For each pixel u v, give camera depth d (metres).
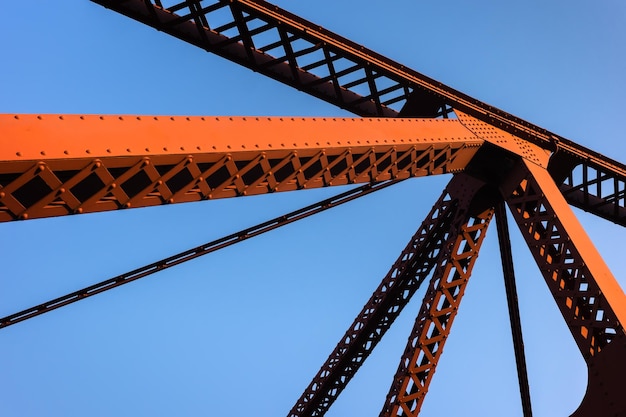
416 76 11.02
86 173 5.33
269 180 7.36
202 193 6.62
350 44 10.41
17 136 4.96
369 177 8.83
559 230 9.94
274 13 9.73
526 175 11.09
